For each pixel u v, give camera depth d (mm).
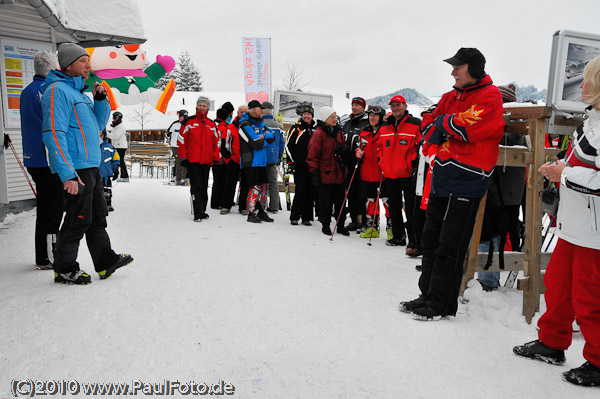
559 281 2695
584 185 2445
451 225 3268
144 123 31844
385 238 6590
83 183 3615
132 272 4113
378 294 3832
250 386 2336
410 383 2414
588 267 2510
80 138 3582
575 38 3461
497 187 3920
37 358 2521
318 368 2533
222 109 8125
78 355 2572
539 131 3387
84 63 3635
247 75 11742
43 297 3414
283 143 8531
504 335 3115
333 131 6543
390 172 5793
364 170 6367
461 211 3242
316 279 4102
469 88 3170
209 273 4148
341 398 2260
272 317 3207
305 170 6977
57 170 3434
